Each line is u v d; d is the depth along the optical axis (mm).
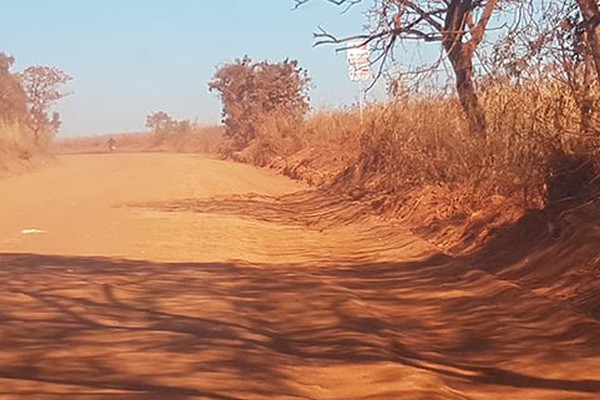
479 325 9852
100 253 15328
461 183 17297
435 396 7250
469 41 17641
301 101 60375
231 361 8156
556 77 12766
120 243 16703
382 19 18312
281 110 55406
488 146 15953
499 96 15938
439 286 12055
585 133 12195
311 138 44031
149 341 8836
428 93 20625
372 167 25938
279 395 7176
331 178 30984
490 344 9078
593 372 7871
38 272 12906
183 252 15617
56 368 7859
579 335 8922
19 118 53969
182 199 27156
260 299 11273
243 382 7492
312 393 7309
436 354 8812
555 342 8867
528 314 10000
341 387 7512
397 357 8469
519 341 9039
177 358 8219
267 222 21422
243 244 16984
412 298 11547
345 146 34219
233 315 10227
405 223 17969
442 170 18672
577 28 12438
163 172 41500
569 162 12836
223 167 46969
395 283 12609
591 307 9625
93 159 61469
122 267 13656
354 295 11562
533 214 13078
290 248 16797
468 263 13180
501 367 8273
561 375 7898
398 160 21875
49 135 61906
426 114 19969
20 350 8438
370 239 17484
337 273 13680
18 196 27672
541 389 7566
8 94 55531
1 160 41656
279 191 32562
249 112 61688
